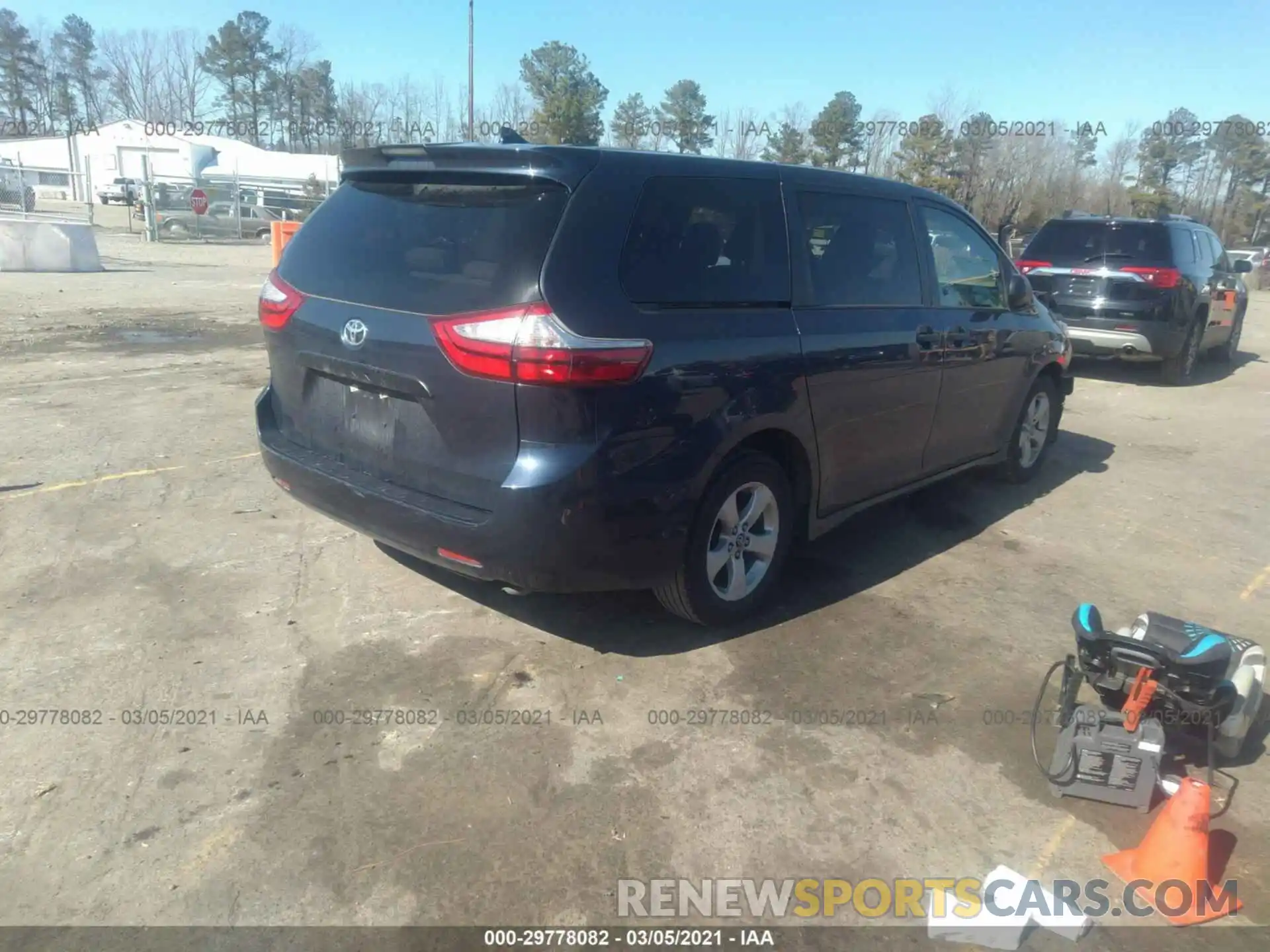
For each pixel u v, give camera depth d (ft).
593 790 9.82
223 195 109.19
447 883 8.52
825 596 14.66
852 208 14.46
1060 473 22.06
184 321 39.91
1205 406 30.45
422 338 10.84
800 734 10.97
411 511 11.16
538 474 10.34
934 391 15.89
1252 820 9.93
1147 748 9.73
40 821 9.05
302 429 12.94
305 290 12.52
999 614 14.38
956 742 10.96
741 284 12.26
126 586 13.85
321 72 210.79
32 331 35.68
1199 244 34.55
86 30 258.57
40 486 17.74
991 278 17.88
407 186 12.01
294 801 9.47
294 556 15.14
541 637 12.87
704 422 11.42
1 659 11.77
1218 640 10.17
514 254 10.50
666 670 12.20
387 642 12.58
